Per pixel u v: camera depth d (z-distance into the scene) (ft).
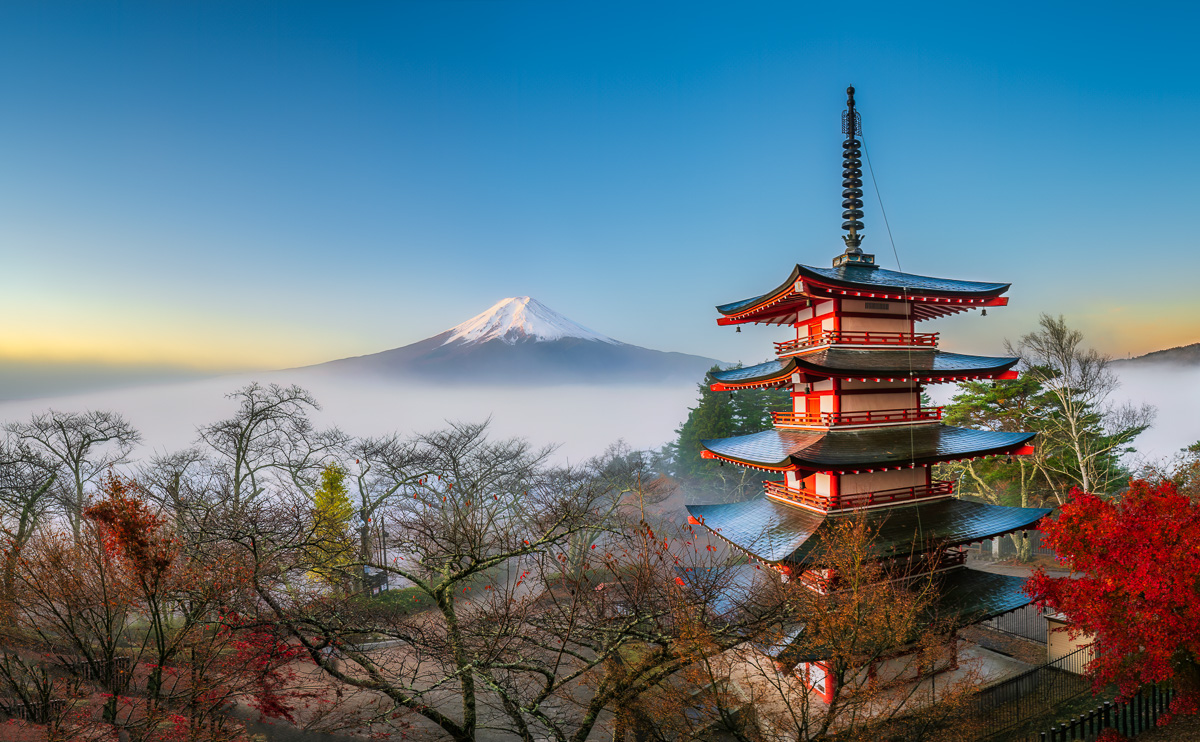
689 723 51.31
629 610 60.54
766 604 59.36
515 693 55.77
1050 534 55.21
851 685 64.59
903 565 72.74
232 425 121.70
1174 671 50.85
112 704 46.75
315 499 114.21
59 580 47.57
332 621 61.11
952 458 73.97
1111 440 138.00
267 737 60.90
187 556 55.62
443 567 59.11
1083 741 54.75
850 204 89.10
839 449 74.54
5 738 41.42
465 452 138.00
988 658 79.41
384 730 66.39
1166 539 48.60
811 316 85.71
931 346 82.53
